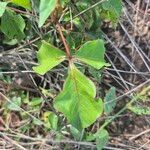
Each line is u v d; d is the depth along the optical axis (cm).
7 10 29
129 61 38
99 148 32
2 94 35
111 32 39
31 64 36
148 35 39
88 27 33
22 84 37
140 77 38
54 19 26
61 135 34
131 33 39
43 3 19
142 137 37
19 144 35
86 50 23
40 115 37
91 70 33
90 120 23
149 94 37
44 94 36
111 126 37
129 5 40
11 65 36
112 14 32
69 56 23
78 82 22
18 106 35
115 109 37
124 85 37
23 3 26
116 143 36
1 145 35
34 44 35
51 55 23
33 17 32
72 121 23
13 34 30
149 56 39
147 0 40
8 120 37
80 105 23
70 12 30
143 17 40
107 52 39
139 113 35
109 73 37
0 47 37
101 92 37
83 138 33
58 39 34
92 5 31
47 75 36
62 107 22
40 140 35
